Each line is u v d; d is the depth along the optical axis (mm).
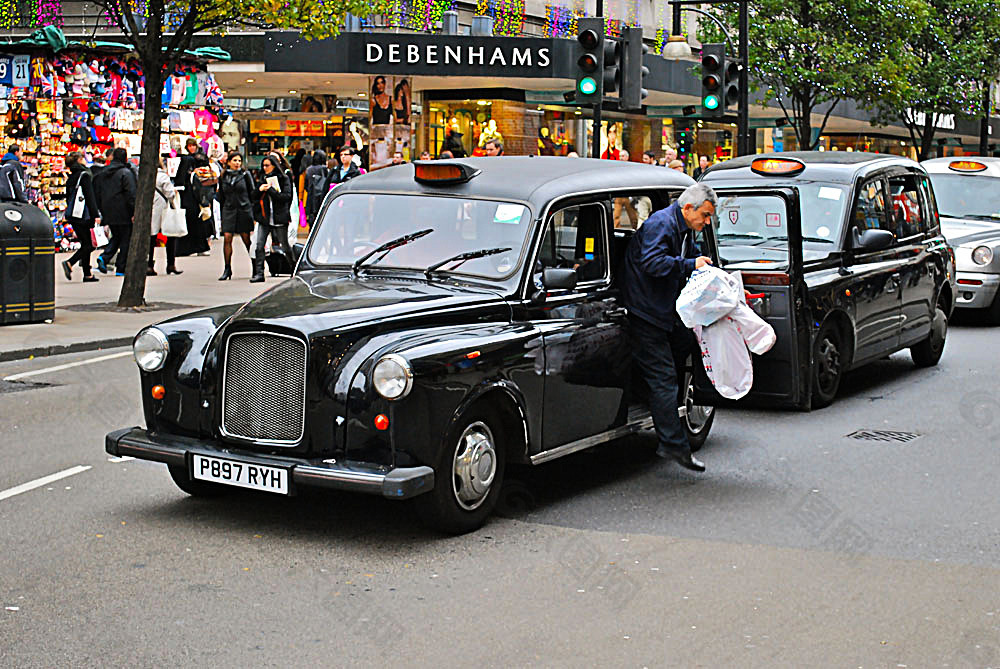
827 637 5426
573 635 5402
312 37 17625
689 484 8141
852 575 6301
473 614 5641
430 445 6551
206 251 25578
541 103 34062
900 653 5250
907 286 12305
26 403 10461
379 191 8062
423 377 6473
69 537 6695
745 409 10891
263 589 5926
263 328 6676
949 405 11117
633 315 7961
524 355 7125
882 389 11945
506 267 7469
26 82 22734
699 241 8633
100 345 13648
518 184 7750
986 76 34156
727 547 6750
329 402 6527
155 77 16359
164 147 25875
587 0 36781
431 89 33812
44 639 5238
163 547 6551
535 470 8469
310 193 22578
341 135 38062
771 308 9797
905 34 28688
